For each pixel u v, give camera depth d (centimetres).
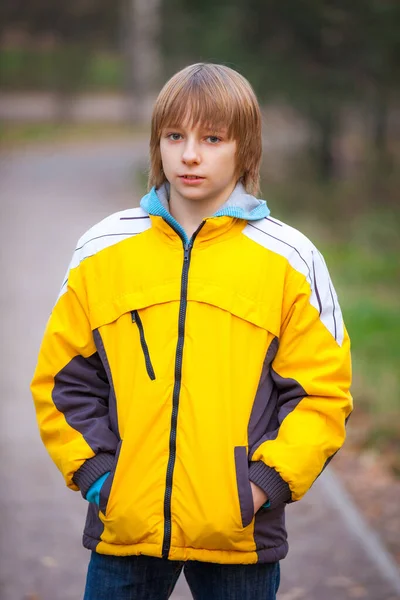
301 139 2492
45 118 5012
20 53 5819
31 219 1864
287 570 465
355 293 1167
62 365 300
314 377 288
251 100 296
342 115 2100
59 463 295
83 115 5294
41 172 2934
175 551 281
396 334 949
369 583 453
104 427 294
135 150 3791
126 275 295
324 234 1653
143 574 293
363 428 694
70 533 515
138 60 5012
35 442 658
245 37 1920
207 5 1998
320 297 295
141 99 5062
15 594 447
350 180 2106
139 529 281
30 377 803
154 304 290
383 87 1852
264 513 289
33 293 1137
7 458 627
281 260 294
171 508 280
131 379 289
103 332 296
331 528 513
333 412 286
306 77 1888
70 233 1666
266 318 289
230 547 281
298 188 2034
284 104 1969
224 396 282
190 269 292
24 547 496
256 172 306
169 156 293
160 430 283
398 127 2655
